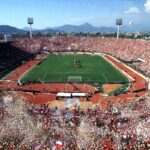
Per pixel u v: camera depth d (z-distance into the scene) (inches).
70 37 6815.9
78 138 1355.8
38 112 1926.7
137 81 3097.9
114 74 3563.0
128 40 5743.1
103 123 1635.1
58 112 1971.0
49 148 1259.8
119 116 1775.3
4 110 1813.5
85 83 3024.1
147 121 1612.9
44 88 2792.8
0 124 1491.1
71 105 2213.3
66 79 3250.5
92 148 1256.8
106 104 2206.0
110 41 6092.5
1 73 3609.7
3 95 2415.1
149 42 5137.8
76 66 4195.4
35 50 5797.2
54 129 1497.3
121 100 2320.4
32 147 1266.0
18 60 4729.3
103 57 5270.7
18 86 2881.4
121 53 5201.8
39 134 1401.3
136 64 4151.1
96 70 3887.8
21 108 1892.2
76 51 6013.8
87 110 2017.7
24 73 3666.3
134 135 1407.5
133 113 1813.5
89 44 6254.9
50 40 6451.8
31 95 2529.5
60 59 5073.8
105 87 2837.1
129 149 1255.5
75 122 1662.2
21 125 1491.1
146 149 1259.8
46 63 4584.2
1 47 5088.6
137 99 2284.7
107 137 1373.0
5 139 1318.9
